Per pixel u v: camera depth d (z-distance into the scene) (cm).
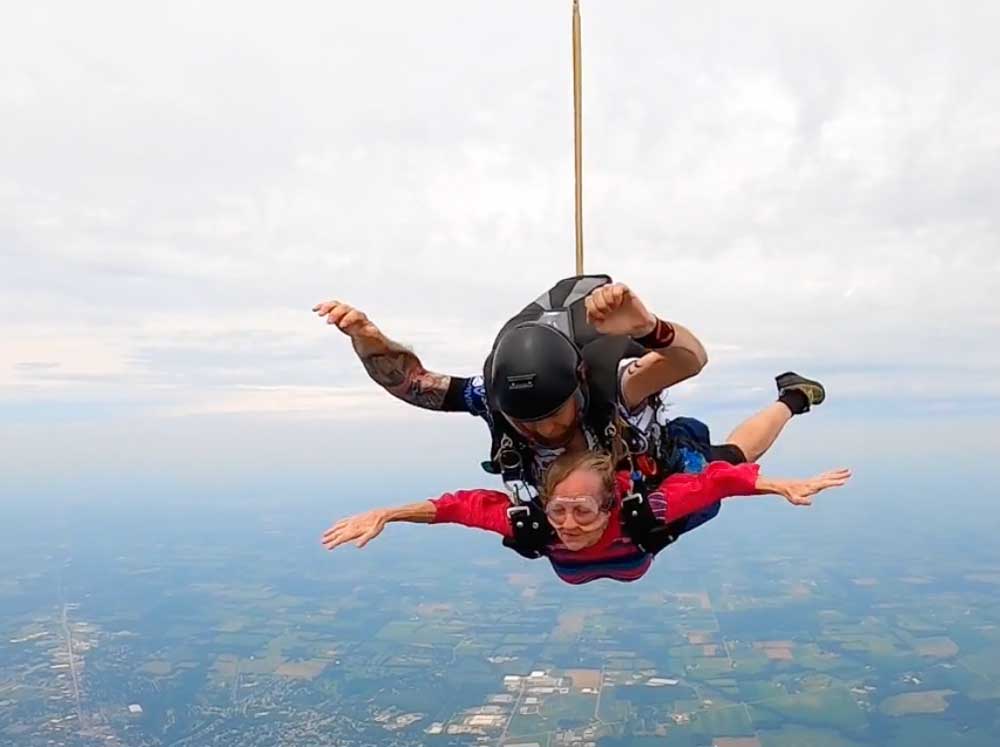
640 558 412
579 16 462
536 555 411
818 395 515
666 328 346
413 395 418
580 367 350
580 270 468
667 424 431
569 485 363
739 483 367
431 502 414
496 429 385
